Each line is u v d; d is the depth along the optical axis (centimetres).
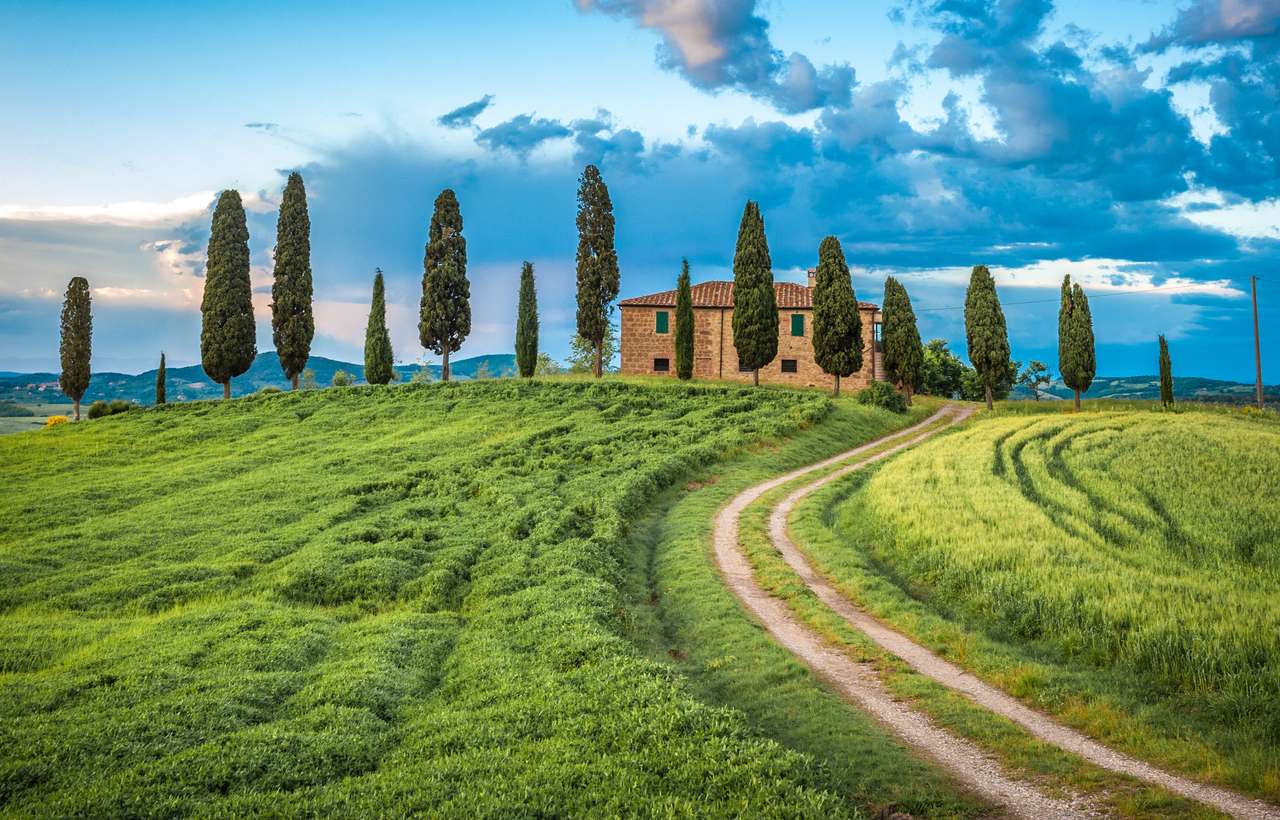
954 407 7856
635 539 2916
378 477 4025
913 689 1510
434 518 3259
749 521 3153
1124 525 2509
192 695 1465
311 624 2033
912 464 4016
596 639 1719
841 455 5031
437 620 2106
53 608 2256
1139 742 1240
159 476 4353
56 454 5169
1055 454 4288
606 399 6025
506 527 2958
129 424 6044
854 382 7750
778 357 7725
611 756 1184
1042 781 1139
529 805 1034
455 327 7844
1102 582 1877
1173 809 1025
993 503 2881
